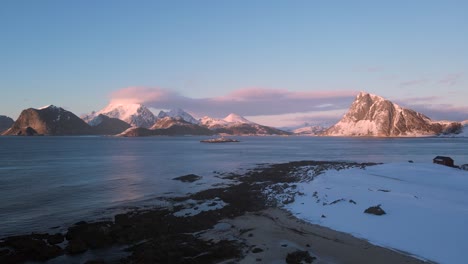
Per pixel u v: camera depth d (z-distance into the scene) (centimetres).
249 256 2039
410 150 12250
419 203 2958
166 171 6150
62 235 2470
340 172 5084
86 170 6294
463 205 2909
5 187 4441
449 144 17088
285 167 6384
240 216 2903
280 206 3181
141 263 1942
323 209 2939
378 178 4438
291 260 1958
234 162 7931
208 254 2062
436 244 2103
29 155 10006
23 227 2712
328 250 2106
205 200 3569
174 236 2384
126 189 4309
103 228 2517
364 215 2688
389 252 2041
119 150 12769
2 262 1998
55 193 4047
